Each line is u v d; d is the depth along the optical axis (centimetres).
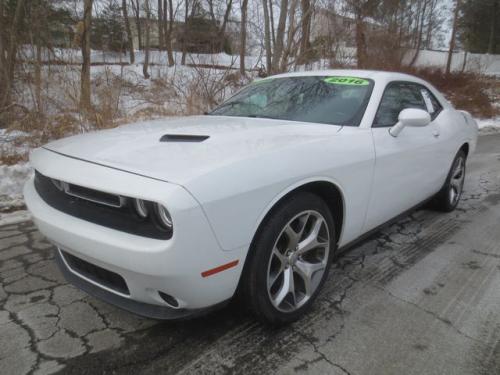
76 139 231
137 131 238
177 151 190
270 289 204
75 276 211
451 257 313
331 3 1055
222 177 168
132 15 1712
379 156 256
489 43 3884
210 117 301
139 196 156
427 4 2245
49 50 677
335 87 299
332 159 221
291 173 194
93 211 180
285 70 905
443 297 254
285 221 197
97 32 1080
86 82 659
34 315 229
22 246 322
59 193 197
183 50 938
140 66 1405
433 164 342
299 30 954
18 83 683
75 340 207
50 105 648
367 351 201
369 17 1311
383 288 263
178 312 180
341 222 244
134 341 207
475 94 1471
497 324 226
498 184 543
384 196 273
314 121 270
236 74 827
